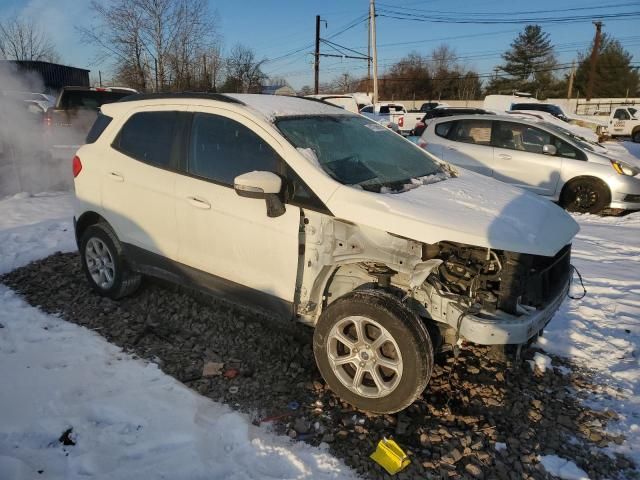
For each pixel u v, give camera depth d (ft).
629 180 28.30
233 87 118.52
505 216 10.68
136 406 10.40
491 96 82.69
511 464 9.36
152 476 8.66
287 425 10.10
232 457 9.21
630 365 12.77
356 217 10.24
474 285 10.09
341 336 10.56
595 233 24.75
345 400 10.64
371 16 106.42
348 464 9.13
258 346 13.03
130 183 14.05
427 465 9.17
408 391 9.80
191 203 12.60
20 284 16.66
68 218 23.71
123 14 92.53
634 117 95.04
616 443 10.00
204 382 11.45
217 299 13.74
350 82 211.20
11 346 12.67
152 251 13.91
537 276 10.59
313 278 11.03
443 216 10.15
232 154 12.19
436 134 33.01
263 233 11.44
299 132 12.16
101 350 12.57
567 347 13.55
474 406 11.00
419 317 10.03
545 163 29.63
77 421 9.94
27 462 8.94
